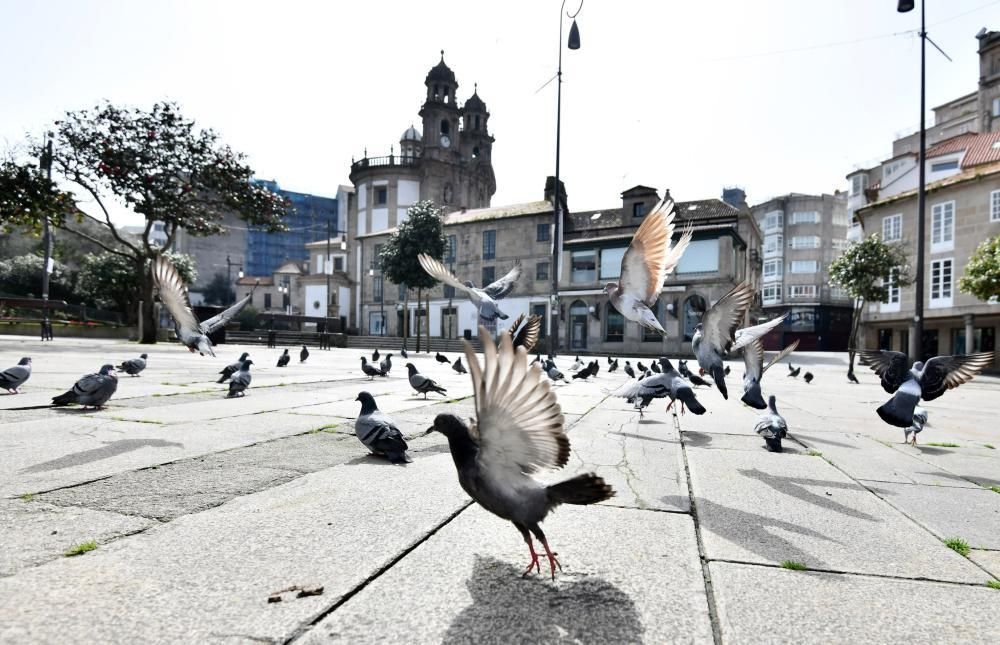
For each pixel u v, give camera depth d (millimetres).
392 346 50031
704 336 6113
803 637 2248
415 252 41781
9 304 34531
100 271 50062
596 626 2289
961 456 6312
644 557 3061
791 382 19359
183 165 29344
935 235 31453
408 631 2199
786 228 77250
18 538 3033
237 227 109688
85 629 2111
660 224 5410
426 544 3168
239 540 3121
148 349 25844
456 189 65750
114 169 26672
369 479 4539
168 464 4789
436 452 5719
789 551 3213
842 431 8086
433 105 64688
